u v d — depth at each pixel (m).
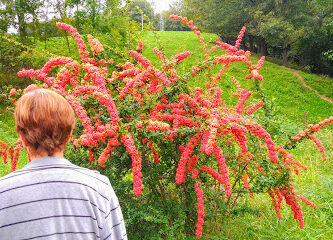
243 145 3.00
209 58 3.03
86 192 1.16
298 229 3.81
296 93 18.41
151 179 3.02
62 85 2.73
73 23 9.62
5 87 2.87
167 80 2.71
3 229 1.04
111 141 2.24
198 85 4.30
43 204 1.08
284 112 15.05
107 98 2.16
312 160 6.55
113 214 1.24
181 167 2.74
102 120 2.72
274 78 20.67
